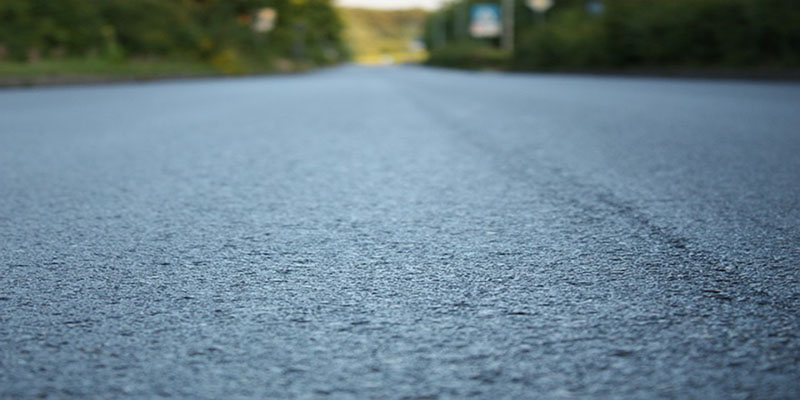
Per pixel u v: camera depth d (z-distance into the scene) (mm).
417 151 4355
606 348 1257
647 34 21031
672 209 2535
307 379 1143
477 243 2082
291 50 56531
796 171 3320
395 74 34438
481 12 56438
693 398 1056
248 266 1856
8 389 1113
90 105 9117
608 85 14641
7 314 1479
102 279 1742
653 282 1659
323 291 1623
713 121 5863
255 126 6156
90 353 1262
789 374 1136
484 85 16562
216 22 32688
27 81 15305
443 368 1180
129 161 3988
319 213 2576
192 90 14477
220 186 3182
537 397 1066
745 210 2498
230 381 1139
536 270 1779
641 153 4055
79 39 22078
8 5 19422
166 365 1206
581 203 2676
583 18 31484
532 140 4836
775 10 15133
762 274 1713
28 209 2684
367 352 1253
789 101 8164
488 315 1441
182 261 1916
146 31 26281
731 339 1291
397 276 1743
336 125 6227
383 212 2580
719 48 17703
